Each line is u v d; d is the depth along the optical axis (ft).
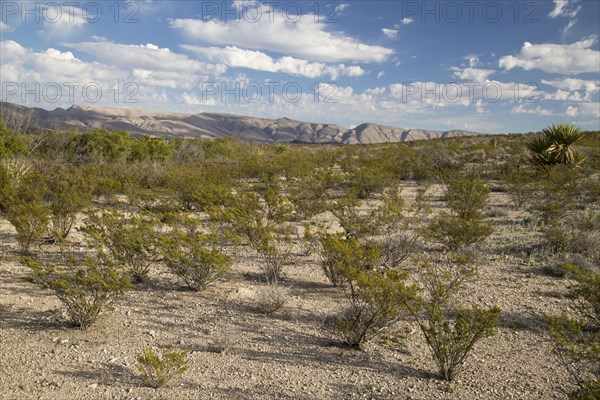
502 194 63.36
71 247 32.99
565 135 70.90
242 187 59.72
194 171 62.08
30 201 37.81
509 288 25.81
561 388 15.55
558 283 26.61
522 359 17.70
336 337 19.92
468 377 16.38
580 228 36.14
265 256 28.89
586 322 19.60
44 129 82.58
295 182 64.85
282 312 22.70
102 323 20.86
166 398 14.75
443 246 34.81
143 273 27.09
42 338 19.08
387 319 19.56
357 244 24.73
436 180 76.23
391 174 68.28
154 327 20.61
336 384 15.88
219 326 20.86
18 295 23.80
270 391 15.33
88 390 15.14
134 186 50.55
